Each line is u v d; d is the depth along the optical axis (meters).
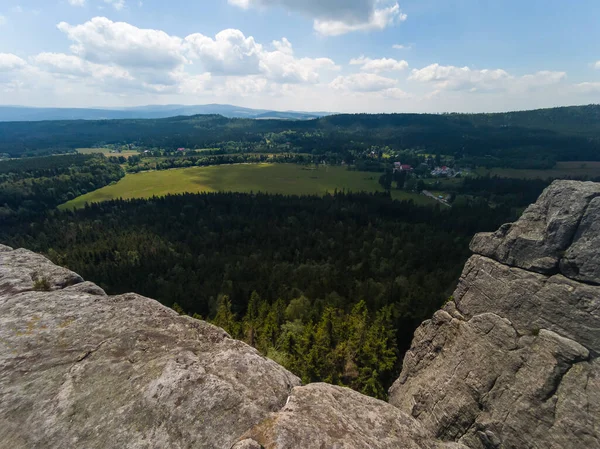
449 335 27.52
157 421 7.29
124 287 86.94
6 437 7.05
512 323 23.08
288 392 8.55
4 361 8.88
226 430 7.05
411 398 27.45
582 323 19.78
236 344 9.95
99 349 9.37
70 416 7.45
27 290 12.56
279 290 74.50
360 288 71.25
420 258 93.31
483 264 26.89
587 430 16.94
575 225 21.64
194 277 89.38
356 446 6.81
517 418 19.25
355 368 45.91
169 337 10.02
